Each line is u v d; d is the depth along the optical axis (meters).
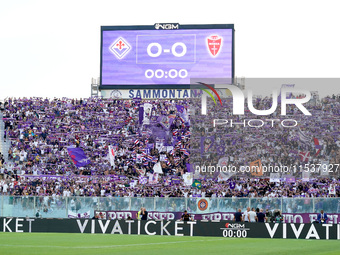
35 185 47.12
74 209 37.19
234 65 52.72
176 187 47.22
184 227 29.66
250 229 28.64
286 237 28.14
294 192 44.44
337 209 34.72
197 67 53.19
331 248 22.72
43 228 31.16
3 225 31.56
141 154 52.41
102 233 30.48
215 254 19.97
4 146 52.94
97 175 50.25
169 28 53.62
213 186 46.66
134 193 45.62
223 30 53.03
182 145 52.62
